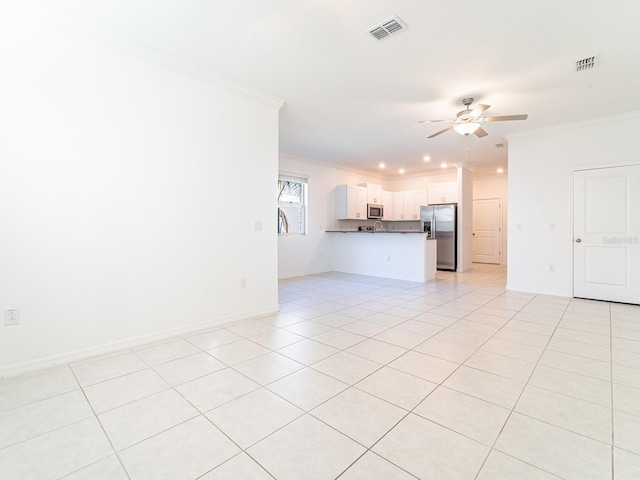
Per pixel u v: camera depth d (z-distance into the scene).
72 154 2.39
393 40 2.54
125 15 2.24
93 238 2.50
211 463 1.39
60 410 1.79
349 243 7.23
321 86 3.35
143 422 1.68
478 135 3.85
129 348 2.67
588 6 2.13
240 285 3.45
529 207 4.89
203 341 2.84
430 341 2.85
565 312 3.80
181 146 2.96
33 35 2.21
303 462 1.39
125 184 2.64
